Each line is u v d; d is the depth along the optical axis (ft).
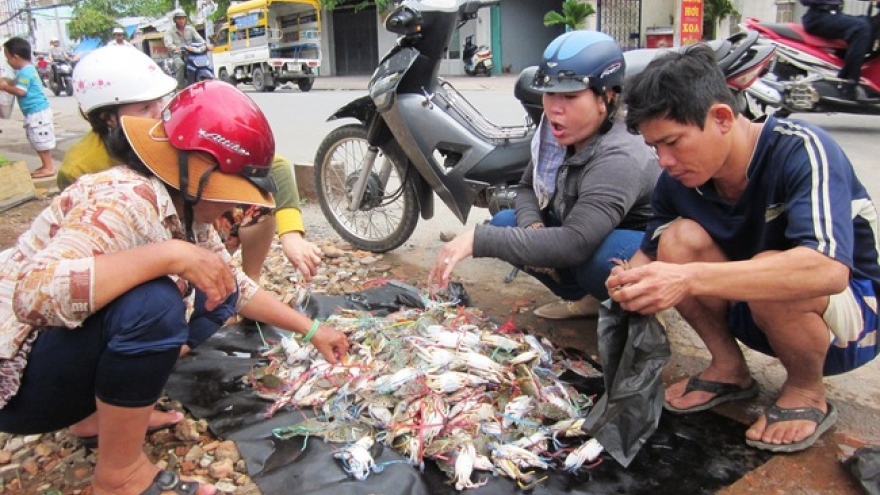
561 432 7.67
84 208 5.93
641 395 7.07
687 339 10.26
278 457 7.36
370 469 7.04
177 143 5.91
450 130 12.50
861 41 22.58
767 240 7.20
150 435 7.95
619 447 7.11
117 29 47.01
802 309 6.94
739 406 8.41
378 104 12.60
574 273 9.67
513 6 72.33
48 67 76.79
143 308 5.95
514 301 11.76
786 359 7.49
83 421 7.68
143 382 6.11
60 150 28.14
